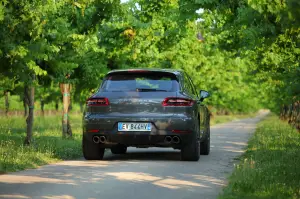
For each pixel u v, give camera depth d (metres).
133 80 18.67
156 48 35.72
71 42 23.30
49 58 21.09
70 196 11.00
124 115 18.20
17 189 11.78
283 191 11.07
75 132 36.44
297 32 12.17
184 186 12.59
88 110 18.59
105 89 18.64
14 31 15.59
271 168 14.77
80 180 13.30
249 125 65.75
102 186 12.38
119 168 15.99
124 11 25.19
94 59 28.91
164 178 13.89
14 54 15.82
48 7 17.86
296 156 18.08
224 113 138.38
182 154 18.64
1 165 15.31
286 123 61.72
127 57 32.94
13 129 36.22
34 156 17.81
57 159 18.59
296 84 19.55
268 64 28.31
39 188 11.95
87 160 18.77
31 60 17.05
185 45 43.28
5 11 15.13
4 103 60.81
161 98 18.20
